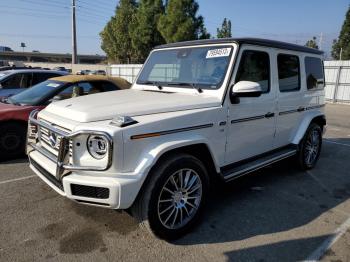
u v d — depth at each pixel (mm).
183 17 24344
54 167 3104
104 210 3883
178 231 3279
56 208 3926
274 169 5641
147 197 2988
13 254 2990
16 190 4473
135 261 2926
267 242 3289
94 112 3027
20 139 5969
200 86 3875
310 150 5570
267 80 4316
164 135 3074
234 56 3723
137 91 4289
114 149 2729
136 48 31453
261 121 4262
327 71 19672
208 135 3500
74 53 28422
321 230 3555
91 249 3096
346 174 5477
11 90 8648
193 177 3359
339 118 12242
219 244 3229
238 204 4164
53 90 6434
